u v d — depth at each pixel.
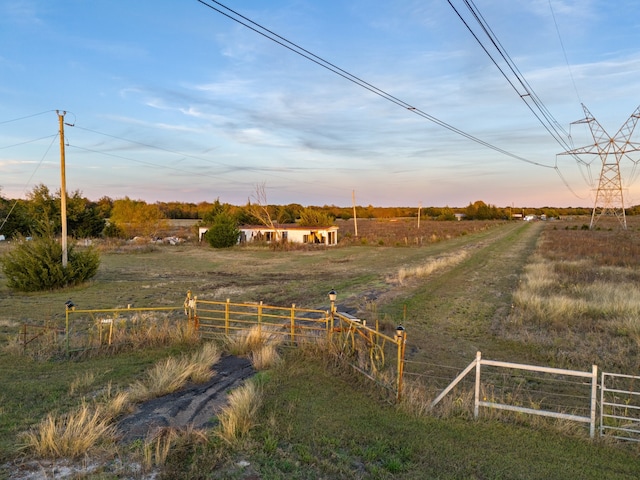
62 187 23.11
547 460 6.32
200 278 27.09
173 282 25.41
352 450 6.48
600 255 34.03
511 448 6.66
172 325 14.36
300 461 6.14
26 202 52.25
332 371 9.95
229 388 8.98
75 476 5.62
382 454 6.39
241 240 52.12
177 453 6.23
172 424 7.27
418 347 12.75
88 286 23.70
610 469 6.14
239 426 6.94
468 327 14.99
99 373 10.00
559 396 9.40
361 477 5.76
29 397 8.48
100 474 5.68
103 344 11.99
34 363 10.73
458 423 7.49
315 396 8.47
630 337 13.05
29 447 6.37
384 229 82.31
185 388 9.04
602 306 16.16
